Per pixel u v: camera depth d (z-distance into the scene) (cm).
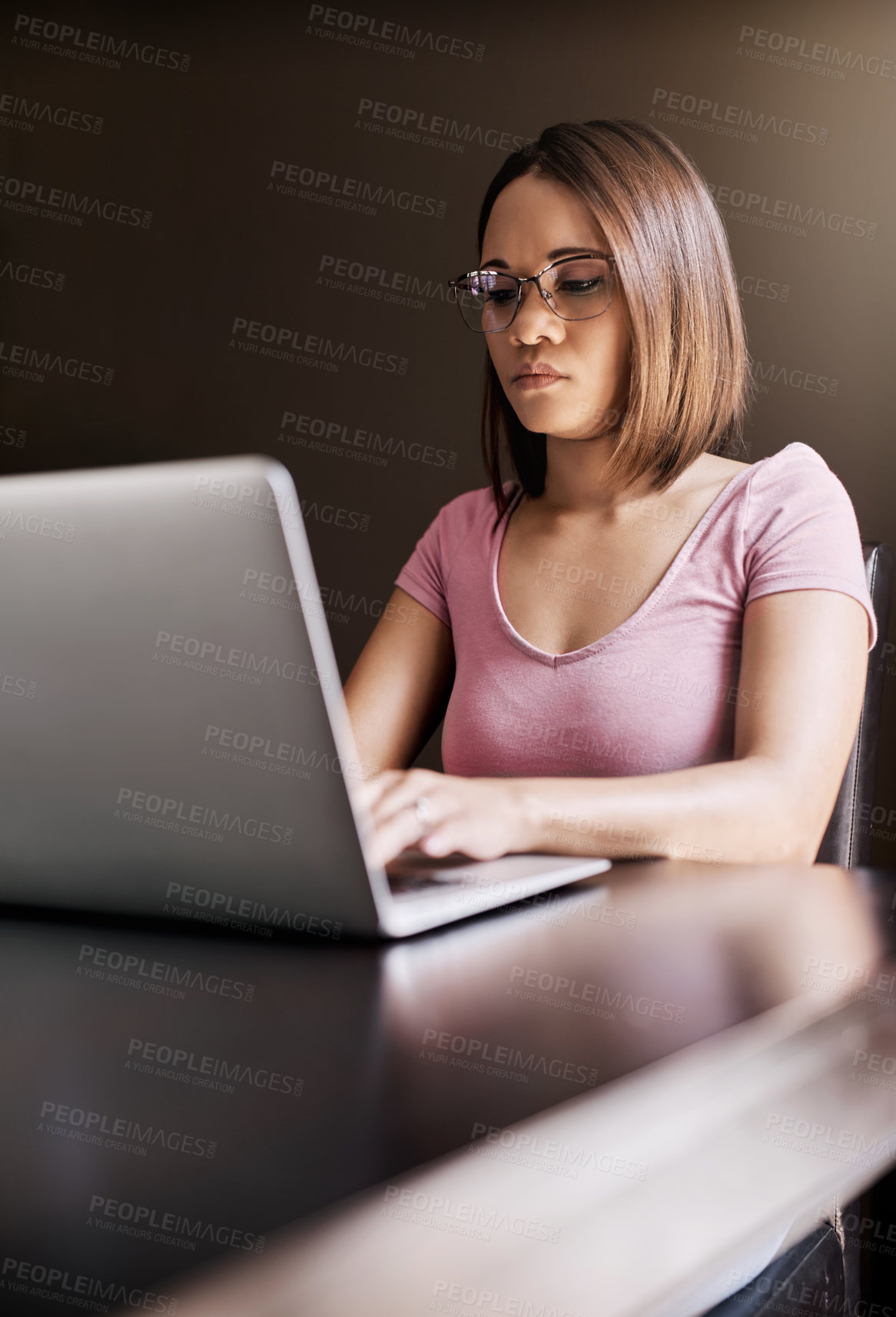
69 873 58
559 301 117
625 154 116
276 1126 30
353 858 50
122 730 51
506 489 139
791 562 110
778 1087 39
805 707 97
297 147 316
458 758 130
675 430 120
